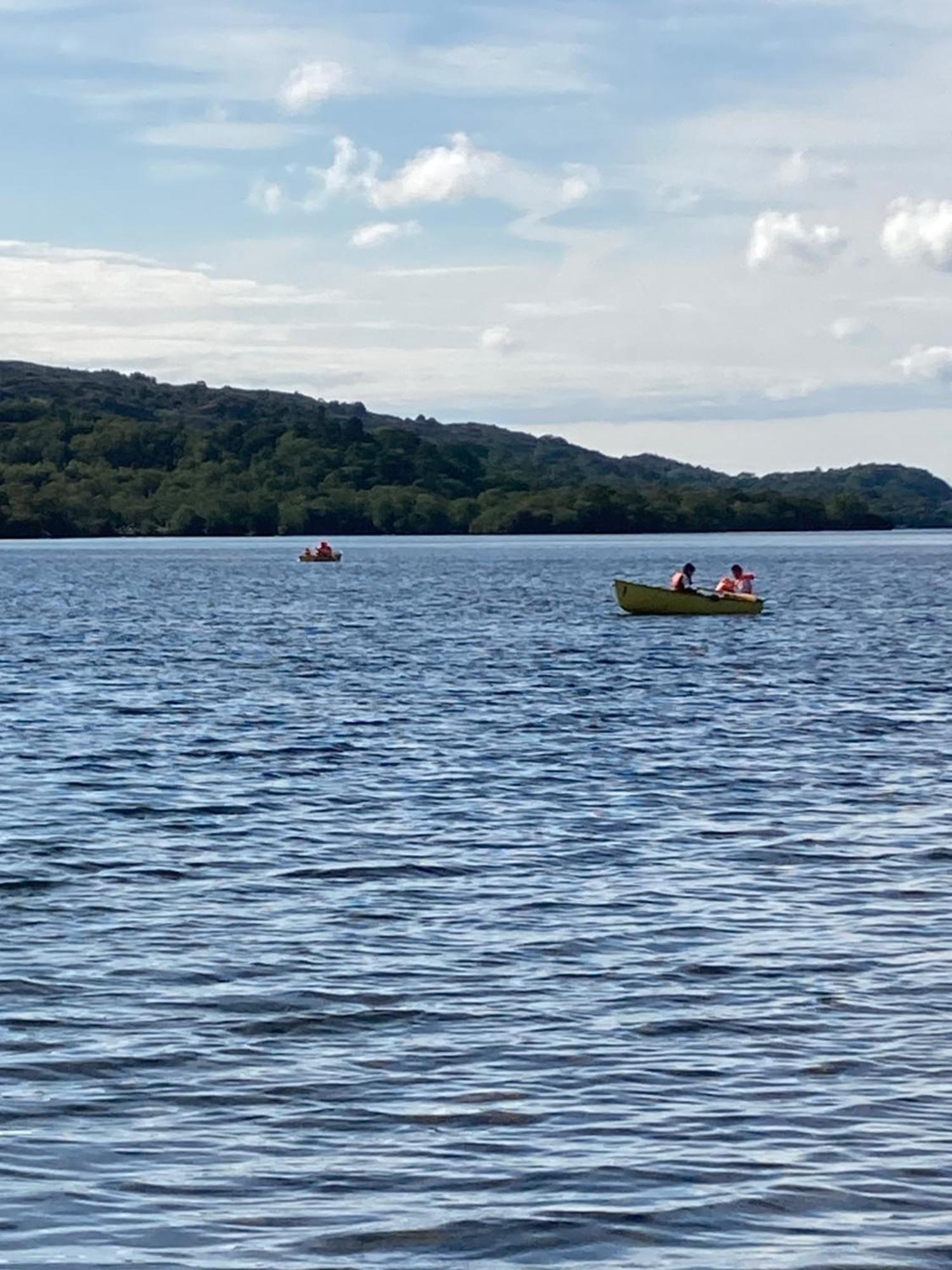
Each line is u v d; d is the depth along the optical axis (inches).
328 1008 629.9
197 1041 591.8
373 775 1178.6
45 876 847.1
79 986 655.8
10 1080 552.4
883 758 1266.0
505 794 1103.0
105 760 1238.9
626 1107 531.5
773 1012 625.3
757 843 940.0
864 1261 430.0
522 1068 566.6
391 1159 492.4
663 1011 627.5
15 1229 446.6
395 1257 433.7
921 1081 552.1
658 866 879.7
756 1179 478.3
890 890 821.9
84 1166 485.7
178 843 936.9
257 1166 486.9
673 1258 432.5
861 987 657.6
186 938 729.6
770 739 1376.7
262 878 847.7
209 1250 436.8
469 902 799.7
